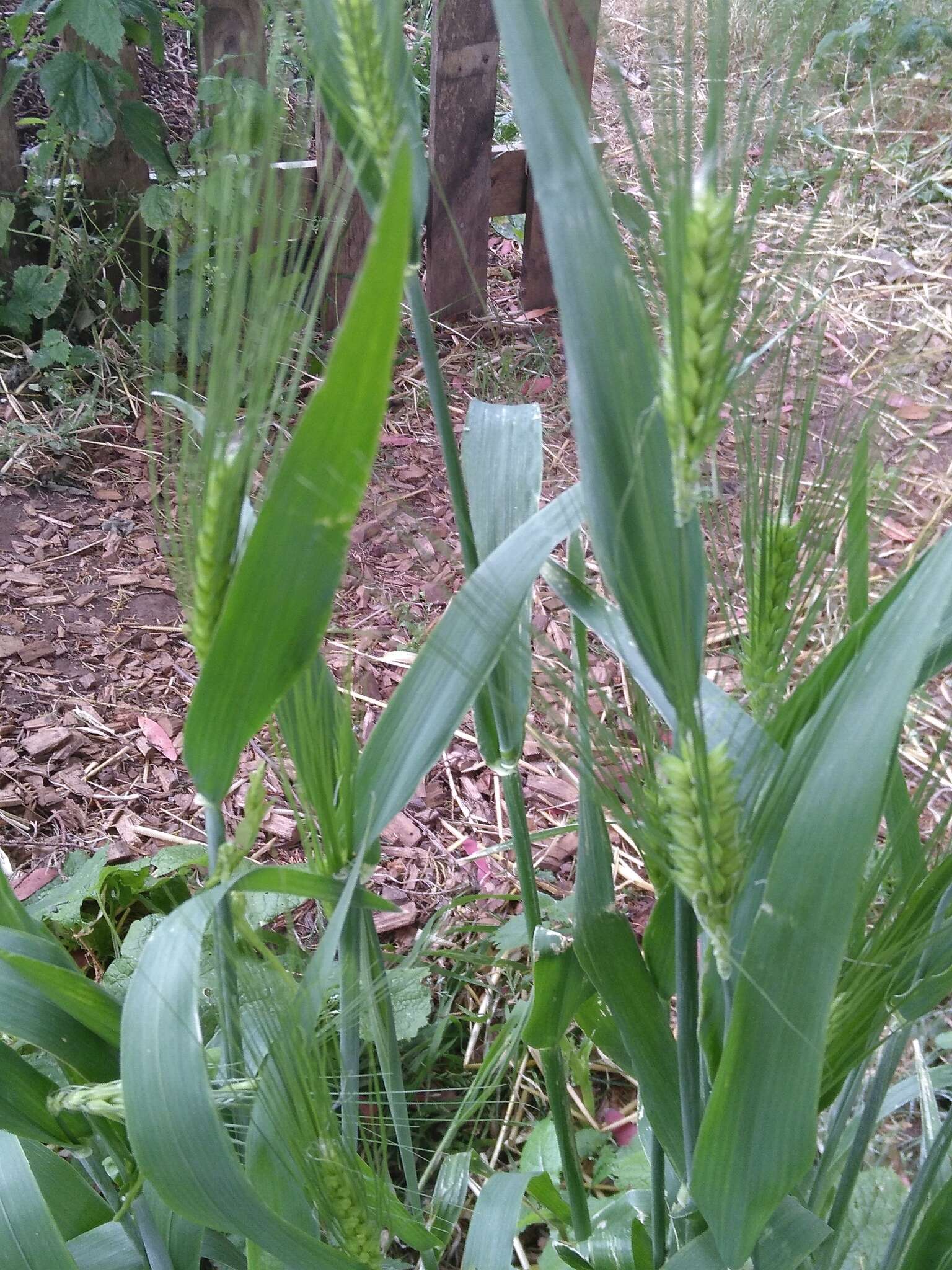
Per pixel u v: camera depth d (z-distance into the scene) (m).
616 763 0.70
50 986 0.85
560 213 0.60
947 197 2.07
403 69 0.75
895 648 0.66
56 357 3.42
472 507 1.12
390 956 1.86
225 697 0.76
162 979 0.77
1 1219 0.92
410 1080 1.88
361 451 0.67
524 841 1.16
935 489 2.15
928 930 0.80
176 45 4.98
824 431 0.83
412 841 2.34
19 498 3.16
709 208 0.49
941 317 2.20
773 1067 0.74
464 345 3.75
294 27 0.79
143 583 2.94
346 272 3.19
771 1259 0.92
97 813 2.34
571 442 2.98
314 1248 0.88
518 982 2.04
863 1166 1.59
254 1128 0.98
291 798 0.93
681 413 0.54
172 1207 0.80
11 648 2.69
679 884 0.68
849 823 0.66
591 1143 1.79
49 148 3.39
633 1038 0.97
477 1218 1.29
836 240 0.66
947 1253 0.96
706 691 0.87
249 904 1.87
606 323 0.60
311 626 0.75
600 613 0.90
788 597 0.74
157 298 3.62
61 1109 0.89
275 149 0.65
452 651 0.88
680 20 0.53
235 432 0.73
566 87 0.59
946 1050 1.69
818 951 0.69
